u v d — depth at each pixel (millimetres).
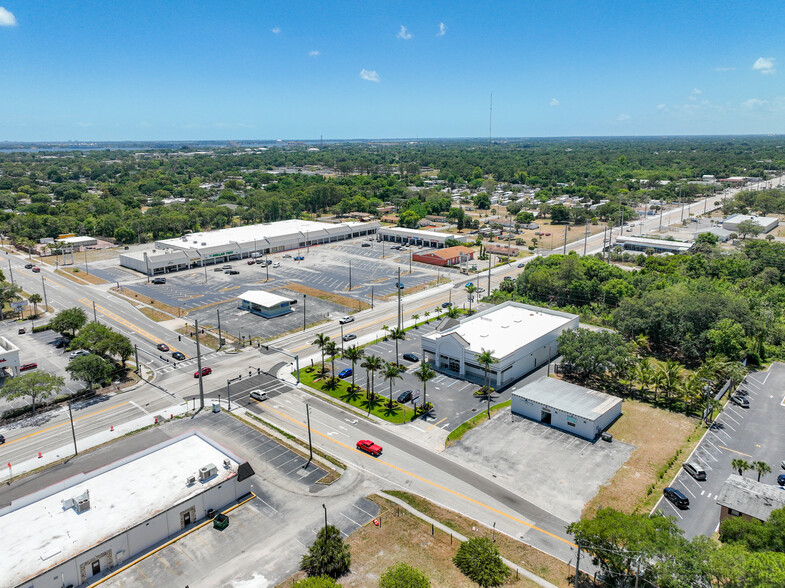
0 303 142750
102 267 198875
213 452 75625
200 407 95562
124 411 94312
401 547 61469
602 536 51344
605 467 76312
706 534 61938
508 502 69125
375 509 68375
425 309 149375
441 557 59781
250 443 83875
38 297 146875
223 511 68562
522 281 158000
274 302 144750
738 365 99188
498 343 108750
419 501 69688
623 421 89438
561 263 158625
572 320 121000
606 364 99250
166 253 193250
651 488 70500
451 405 95625
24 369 110250
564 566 58125
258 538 63500
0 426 89188
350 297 161000
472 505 68750
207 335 130500
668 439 83688
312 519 66750
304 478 75062
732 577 44688
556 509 67625
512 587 55031
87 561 57031
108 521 61062
